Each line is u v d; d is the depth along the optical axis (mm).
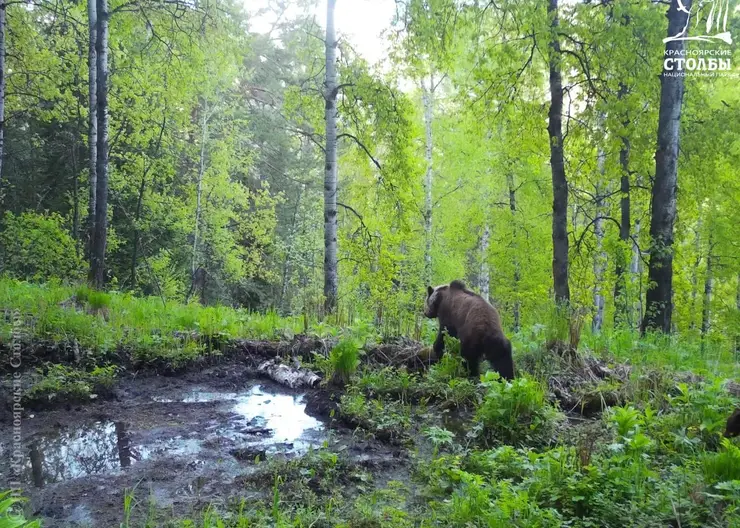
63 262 18484
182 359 8273
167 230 23375
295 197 30641
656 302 12258
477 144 20469
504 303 25594
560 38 11500
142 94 19234
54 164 21406
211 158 24516
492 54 12344
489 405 6184
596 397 7051
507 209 22219
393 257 16984
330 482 4934
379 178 14938
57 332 8070
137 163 20500
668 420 6074
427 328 9789
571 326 8477
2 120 13070
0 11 13016
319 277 32531
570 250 16500
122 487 4781
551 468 4590
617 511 4000
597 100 12812
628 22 11922
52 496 4594
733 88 18031
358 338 8883
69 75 18016
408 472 5238
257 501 4535
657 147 12344
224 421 6461
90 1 16328
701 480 4492
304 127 30062
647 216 16469
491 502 4160
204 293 26047
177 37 14984
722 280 26625
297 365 8352
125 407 6801
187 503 4516
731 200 20109
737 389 7504
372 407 6641
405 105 13648
